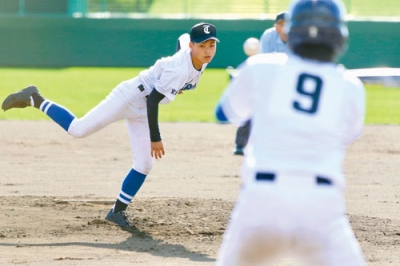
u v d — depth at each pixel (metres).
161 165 44.47
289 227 12.78
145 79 28.17
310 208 12.77
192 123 62.91
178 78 26.91
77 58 131.38
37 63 131.50
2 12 133.25
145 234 28.03
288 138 13.09
